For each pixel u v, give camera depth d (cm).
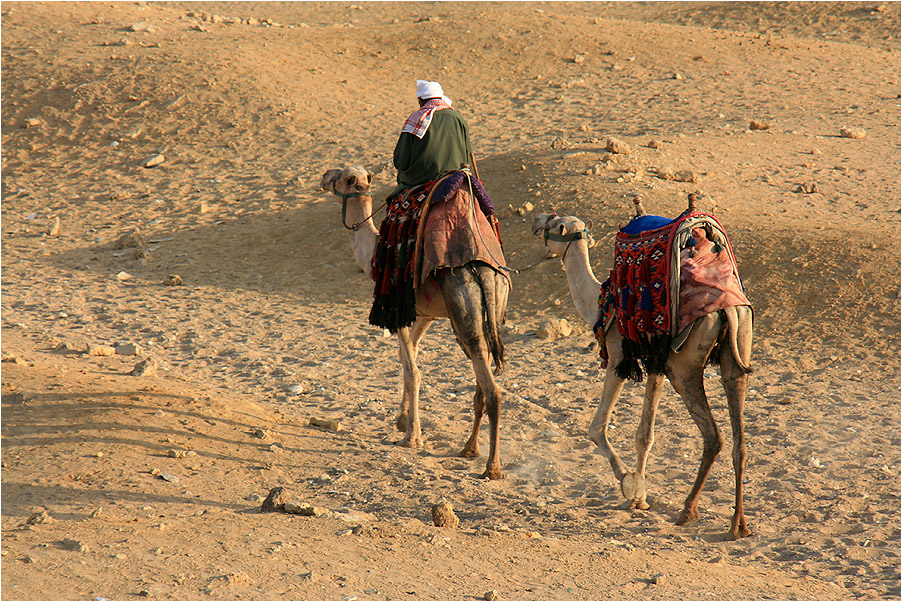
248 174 8144
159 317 5028
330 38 12081
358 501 2595
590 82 10775
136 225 7075
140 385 3612
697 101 9919
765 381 3728
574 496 2744
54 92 9956
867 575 2081
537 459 3072
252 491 2622
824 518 2462
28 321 4919
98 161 8644
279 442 3148
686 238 2348
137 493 2442
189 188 7888
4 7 12719
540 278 5259
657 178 6488
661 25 13212
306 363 4262
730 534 2350
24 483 2458
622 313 2441
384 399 3766
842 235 5131
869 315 4216
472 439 3088
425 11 16888
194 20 13462
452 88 10631
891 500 2566
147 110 9544
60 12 12900
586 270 2808
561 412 3525
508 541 2194
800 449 3011
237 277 5881
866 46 12962
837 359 3888
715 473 2872
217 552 1919
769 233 5197
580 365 4147
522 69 11219
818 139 8381
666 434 3228
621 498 2705
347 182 3153
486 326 2797
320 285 5662
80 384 3497
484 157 7650
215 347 4494
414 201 2864
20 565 1738
